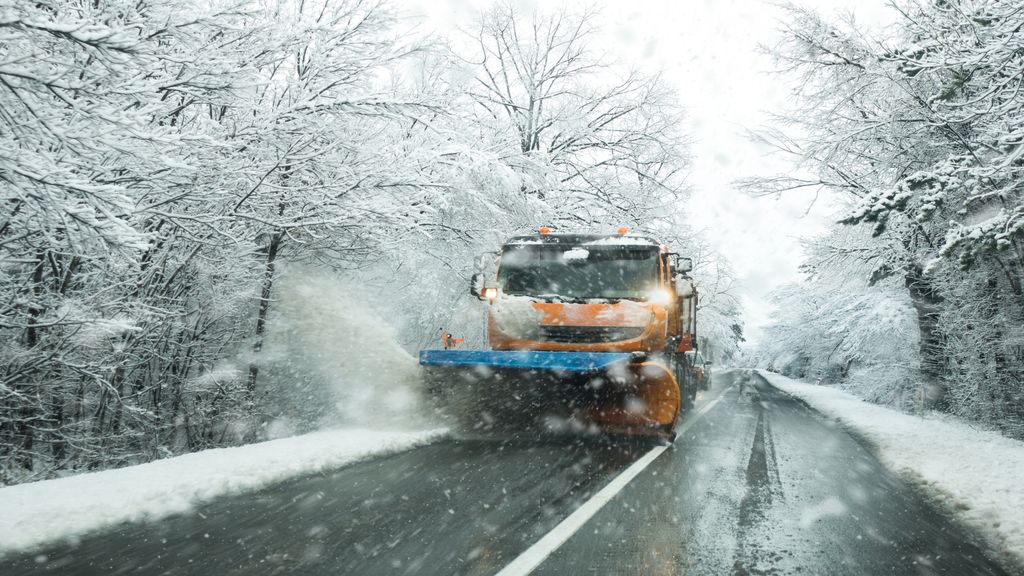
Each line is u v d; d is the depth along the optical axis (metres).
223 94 8.23
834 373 50.47
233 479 6.12
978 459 9.43
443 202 11.20
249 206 10.48
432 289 15.63
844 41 15.92
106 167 7.64
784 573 4.15
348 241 11.89
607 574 3.99
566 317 10.56
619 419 9.66
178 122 10.13
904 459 9.40
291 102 10.48
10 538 4.35
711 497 6.21
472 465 7.43
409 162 11.86
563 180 21.97
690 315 14.28
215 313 10.88
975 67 11.09
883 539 5.07
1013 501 6.57
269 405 11.95
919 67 11.60
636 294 10.89
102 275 8.68
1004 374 17.83
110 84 6.56
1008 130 11.27
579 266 11.16
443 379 10.10
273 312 12.10
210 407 11.00
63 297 7.95
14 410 8.27
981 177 11.81
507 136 16.03
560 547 4.48
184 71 8.00
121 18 7.55
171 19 7.11
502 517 5.23
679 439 10.31
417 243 13.44
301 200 10.64
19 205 6.67
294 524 4.94
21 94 5.67
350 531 4.77
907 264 18.72
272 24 9.27
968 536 5.36
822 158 17.27
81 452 8.87
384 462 7.55
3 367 7.90
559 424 10.07
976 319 18.25
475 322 17.33
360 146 10.88
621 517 5.34
